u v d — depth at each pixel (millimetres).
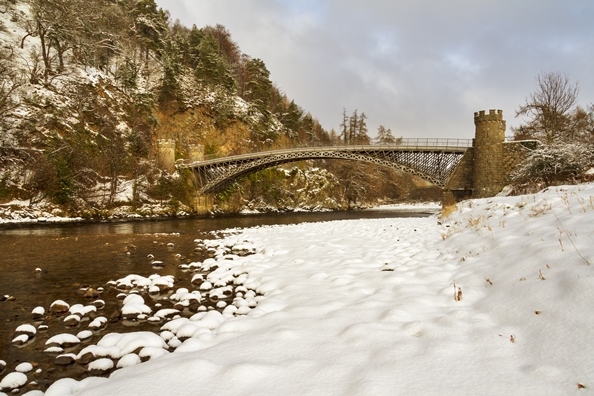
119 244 17266
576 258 5383
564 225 7262
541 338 3861
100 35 61344
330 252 11664
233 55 107562
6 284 9445
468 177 42500
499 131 39438
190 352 4297
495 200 16438
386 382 3211
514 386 3062
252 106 79938
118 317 6551
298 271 8930
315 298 6273
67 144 39562
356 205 83562
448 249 9617
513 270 6023
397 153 47719
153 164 48688
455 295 5695
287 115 87625
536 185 26062
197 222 36500
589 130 34906
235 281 8781
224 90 75062
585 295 4270
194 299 7527
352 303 5832
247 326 5172
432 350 3828
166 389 3312
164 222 36125
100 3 63031
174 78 63375
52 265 11984
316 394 3146
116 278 10055
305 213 60312
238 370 3518
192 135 64062
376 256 10133
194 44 84438
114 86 55938
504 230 9242
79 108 45594
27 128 38500
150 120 56094
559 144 26188
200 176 54562
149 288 8617
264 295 7316
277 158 52375
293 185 70812
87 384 3768
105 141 44750
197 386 3354
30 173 35156
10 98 38719
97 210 38906
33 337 5750
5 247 16469
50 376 4391
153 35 72438
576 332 3748
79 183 38500
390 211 67312
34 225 30828
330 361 3779
